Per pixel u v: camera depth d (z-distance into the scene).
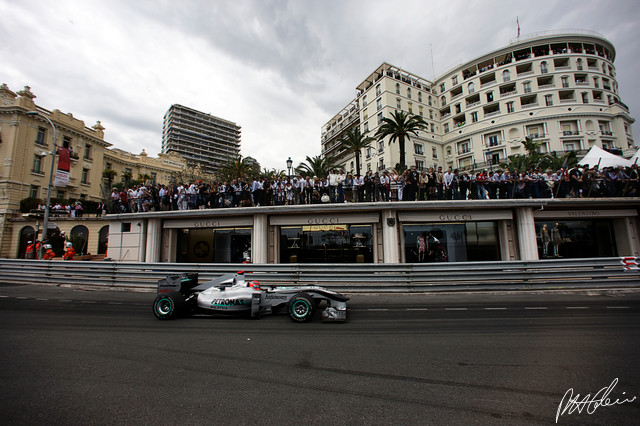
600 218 14.34
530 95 43.28
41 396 3.08
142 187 15.18
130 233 14.70
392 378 3.53
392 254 12.50
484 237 13.45
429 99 51.50
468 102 49.19
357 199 12.93
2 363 3.95
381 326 5.84
